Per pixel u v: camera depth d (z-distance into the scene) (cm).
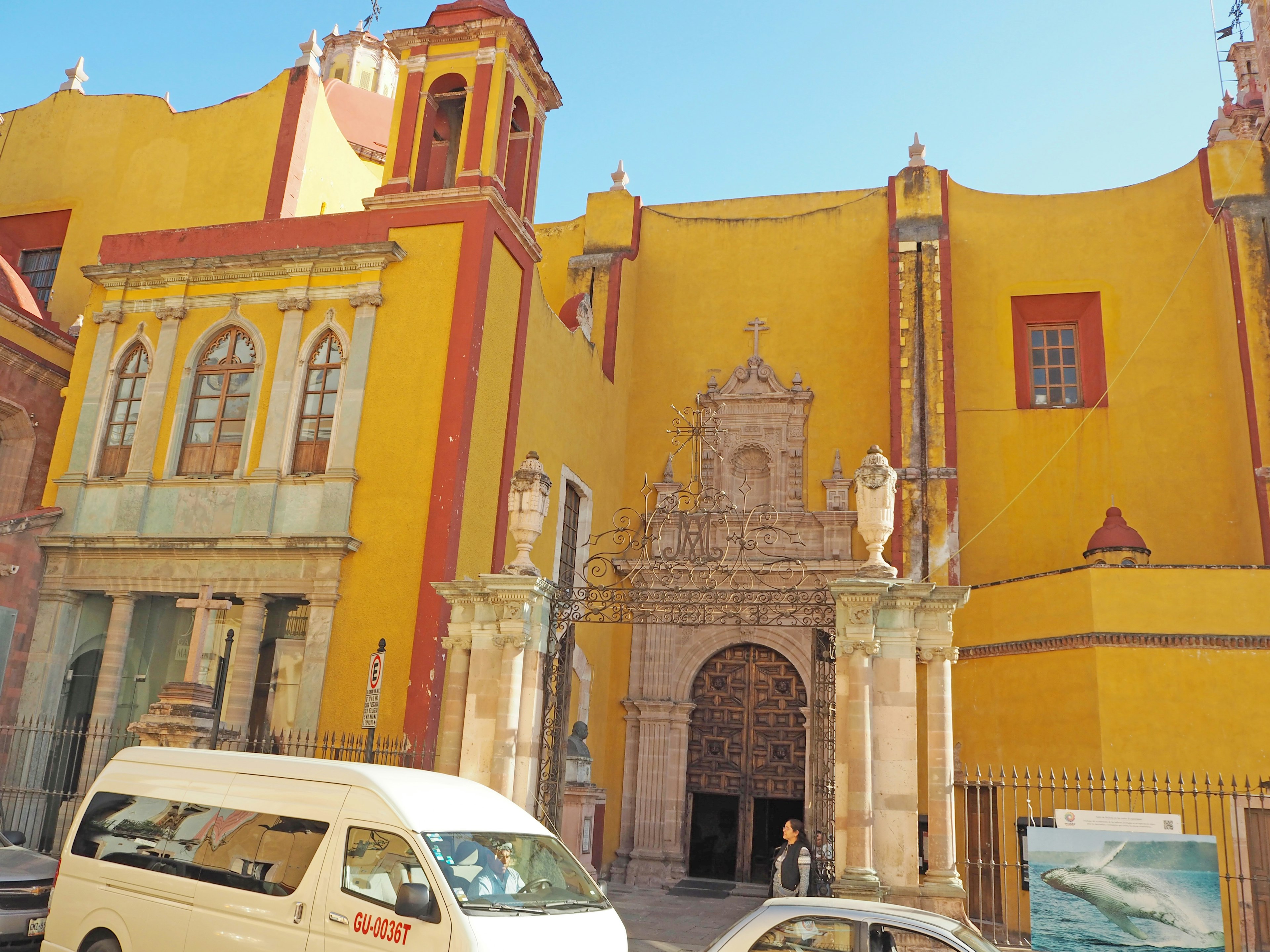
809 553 2223
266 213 2286
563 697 1298
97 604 1794
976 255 2377
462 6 1867
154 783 916
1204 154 2259
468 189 1720
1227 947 1499
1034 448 2247
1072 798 1641
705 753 2206
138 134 2505
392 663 1523
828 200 2530
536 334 1931
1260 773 1557
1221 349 2184
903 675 1120
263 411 1719
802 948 721
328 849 776
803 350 2416
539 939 722
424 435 1619
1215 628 1627
